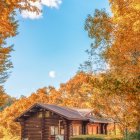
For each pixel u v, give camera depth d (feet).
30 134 125.08
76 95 231.71
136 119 47.29
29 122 126.21
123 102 49.16
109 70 43.42
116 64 40.70
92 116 143.54
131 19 35.40
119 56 39.96
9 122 177.27
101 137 96.48
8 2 26.55
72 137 101.86
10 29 29.27
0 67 48.91
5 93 58.34
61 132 120.37
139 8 33.37
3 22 28.37
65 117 116.47
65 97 244.22
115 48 39.42
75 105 225.15
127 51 38.99
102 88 44.29
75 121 125.90
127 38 37.65
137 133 52.11
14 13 30.40
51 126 121.60
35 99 232.12
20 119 126.93
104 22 40.04
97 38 40.75
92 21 40.70
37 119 124.67
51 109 118.32
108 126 156.56
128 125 49.73
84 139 99.14
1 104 58.13
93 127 144.05
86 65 45.60
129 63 40.09
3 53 38.60
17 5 27.40
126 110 49.01
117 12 36.65
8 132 167.84
